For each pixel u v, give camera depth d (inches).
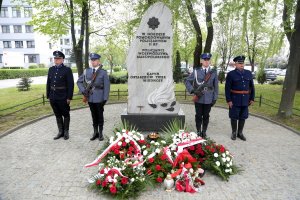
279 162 205.3
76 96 523.8
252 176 181.6
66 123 259.0
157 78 272.2
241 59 251.6
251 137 267.9
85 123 320.8
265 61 329.7
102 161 183.6
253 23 277.4
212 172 184.1
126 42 732.7
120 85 784.3
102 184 154.7
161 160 176.1
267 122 330.3
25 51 2018.9
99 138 255.8
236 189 164.4
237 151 227.9
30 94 605.0
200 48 568.7
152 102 273.7
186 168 166.6
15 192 160.6
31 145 241.8
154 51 269.0
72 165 198.2
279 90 631.8
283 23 291.0
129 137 188.1
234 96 254.7
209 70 249.6
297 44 326.0
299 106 442.6
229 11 289.4
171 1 335.3
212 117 356.2
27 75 1430.9
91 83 246.2
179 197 155.2
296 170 191.6
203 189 164.1
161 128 270.8
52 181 173.9
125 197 153.0
